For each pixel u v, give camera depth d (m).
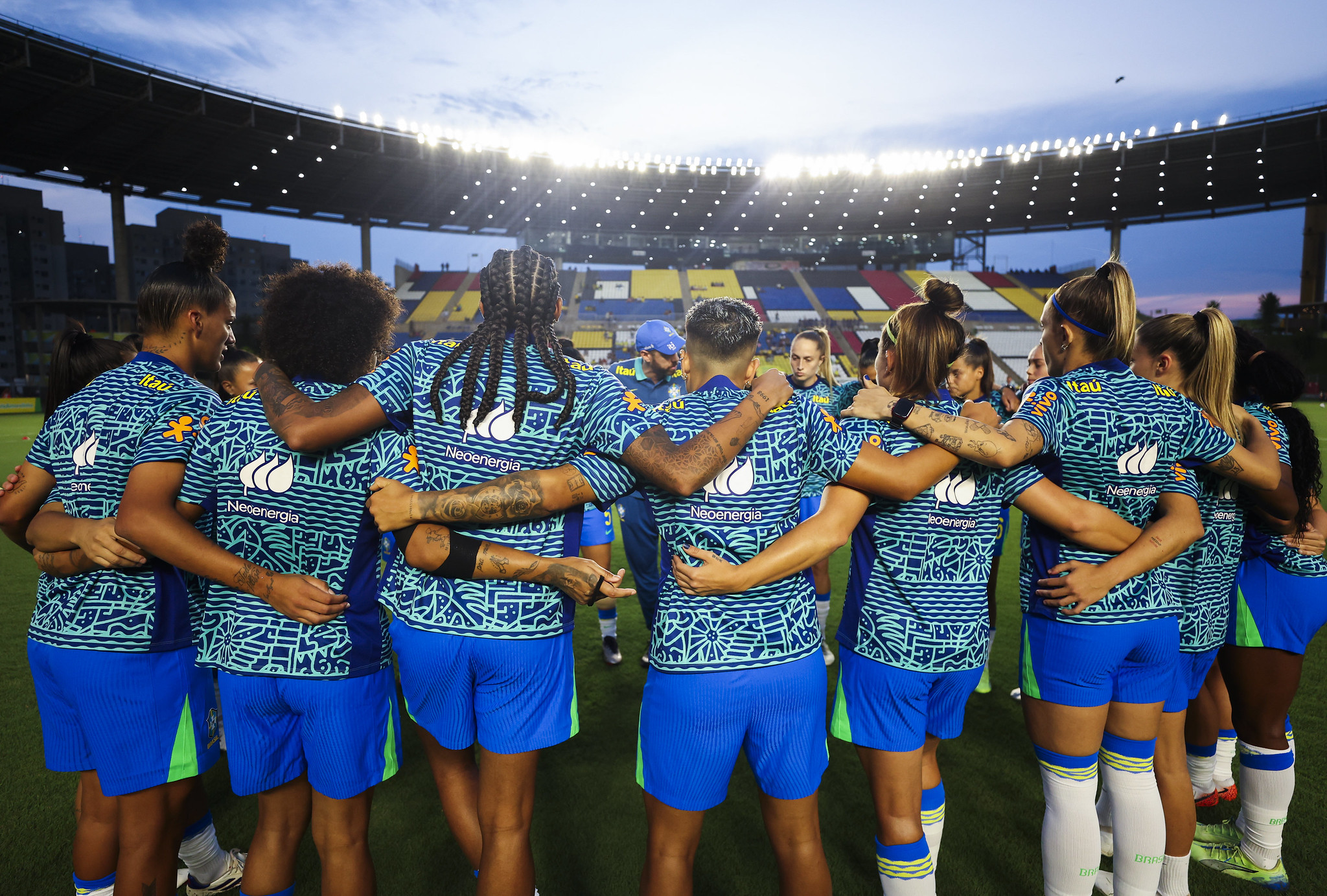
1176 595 1.80
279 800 1.59
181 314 1.78
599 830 2.31
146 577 1.62
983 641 1.68
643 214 42.62
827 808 2.46
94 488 1.63
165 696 1.64
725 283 44.59
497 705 1.51
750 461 1.48
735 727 1.48
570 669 1.61
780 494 1.50
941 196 38.47
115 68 23.52
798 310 40.66
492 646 1.47
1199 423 1.73
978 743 2.89
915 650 1.62
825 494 1.61
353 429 1.44
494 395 1.48
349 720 1.53
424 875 2.08
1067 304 1.80
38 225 70.44
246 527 1.50
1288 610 1.98
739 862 2.16
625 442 1.44
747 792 2.58
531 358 1.54
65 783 2.55
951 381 3.02
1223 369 1.96
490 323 1.53
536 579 1.48
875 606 1.67
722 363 1.60
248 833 2.30
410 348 1.56
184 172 31.73
